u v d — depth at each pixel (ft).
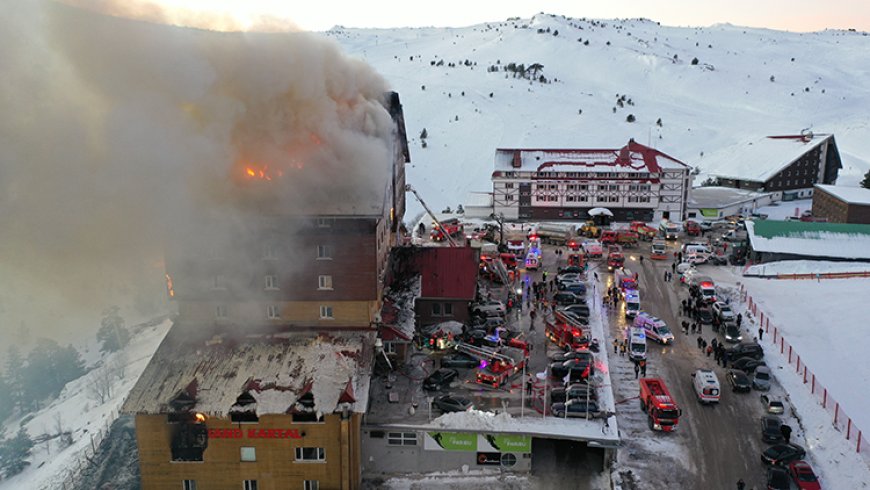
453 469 138.62
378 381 156.76
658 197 328.29
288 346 142.82
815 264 256.73
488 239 297.53
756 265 260.62
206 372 134.82
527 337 190.29
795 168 384.27
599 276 252.83
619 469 136.87
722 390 168.45
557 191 332.80
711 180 420.36
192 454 130.72
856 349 187.01
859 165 512.63
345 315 150.82
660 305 223.92
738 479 133.80
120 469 146.92
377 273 153.69
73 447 165.17
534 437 140.67
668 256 278.05
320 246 147.64
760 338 197.77
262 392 129.18
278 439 129.90
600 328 197.16
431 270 187.52
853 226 270.67
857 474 133.08
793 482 132.26
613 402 149.89
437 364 166.81
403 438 137.59
